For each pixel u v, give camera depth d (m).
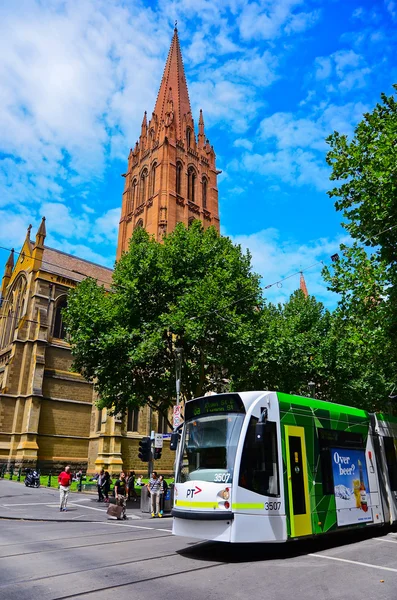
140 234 29.05
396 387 31.73
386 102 17.73
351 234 18.27
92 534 13.82
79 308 25.20
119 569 8.76
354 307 18.47
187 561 9.69
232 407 11.16
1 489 29.30
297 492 11.20
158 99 66.12
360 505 13.20
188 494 10.51
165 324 23.86
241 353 24.84
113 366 24.28
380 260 17.67
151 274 25.59
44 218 49.09
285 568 9.05
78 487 31.91
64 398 44.09
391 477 15.16
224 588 7.45
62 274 48.06
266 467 10.73
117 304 25.14
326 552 11.03
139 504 25.80
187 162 61.34
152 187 58.72
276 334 27.33
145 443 21.56
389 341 17.53
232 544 11.96
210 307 23.78
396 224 16.38
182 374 26.16
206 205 63.06
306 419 12.33
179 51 69.06
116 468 40.16
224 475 10.29
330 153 18.61
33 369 42.44
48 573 8.37
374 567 9.20
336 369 30.95
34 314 44.75
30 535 13.52
